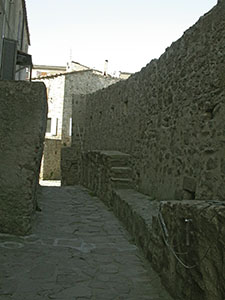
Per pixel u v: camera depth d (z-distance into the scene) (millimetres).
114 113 8953
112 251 3949
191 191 3949
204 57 3740
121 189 6832
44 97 4477
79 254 3766
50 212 6262
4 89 4340
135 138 6902
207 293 1994
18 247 3854
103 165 7883
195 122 3914
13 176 4309
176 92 4621
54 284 2852
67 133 18438
